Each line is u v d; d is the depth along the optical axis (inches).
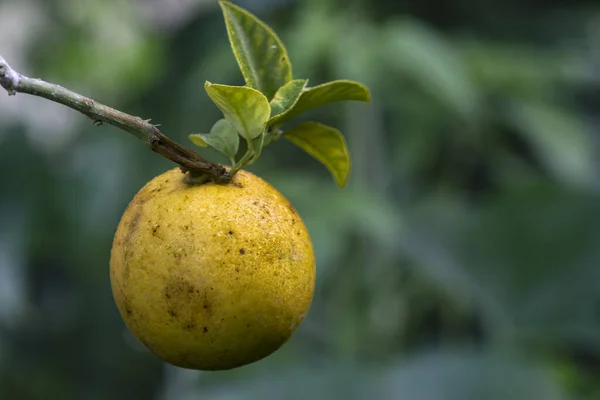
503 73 49.4
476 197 56.9
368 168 48.1
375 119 48.3
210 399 41.7
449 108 47.6
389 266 48.9
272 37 25.9
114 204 56.1
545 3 60.2
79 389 59.7
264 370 43.4
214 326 24.2
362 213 42.6
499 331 47.6
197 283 24.0
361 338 47.3
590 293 47.0
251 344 24.5
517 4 57.6
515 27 57.5
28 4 64.0
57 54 64.6
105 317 60.6
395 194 52.7
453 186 55.9
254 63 25.8
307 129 26.1
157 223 24.3
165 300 24.2
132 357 61.0
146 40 65.2
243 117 24.6
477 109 49.8
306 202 43.7
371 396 41.1
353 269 48.1
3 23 65.0
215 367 24.8
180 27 57.4
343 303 47.9
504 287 48.3
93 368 60.6
